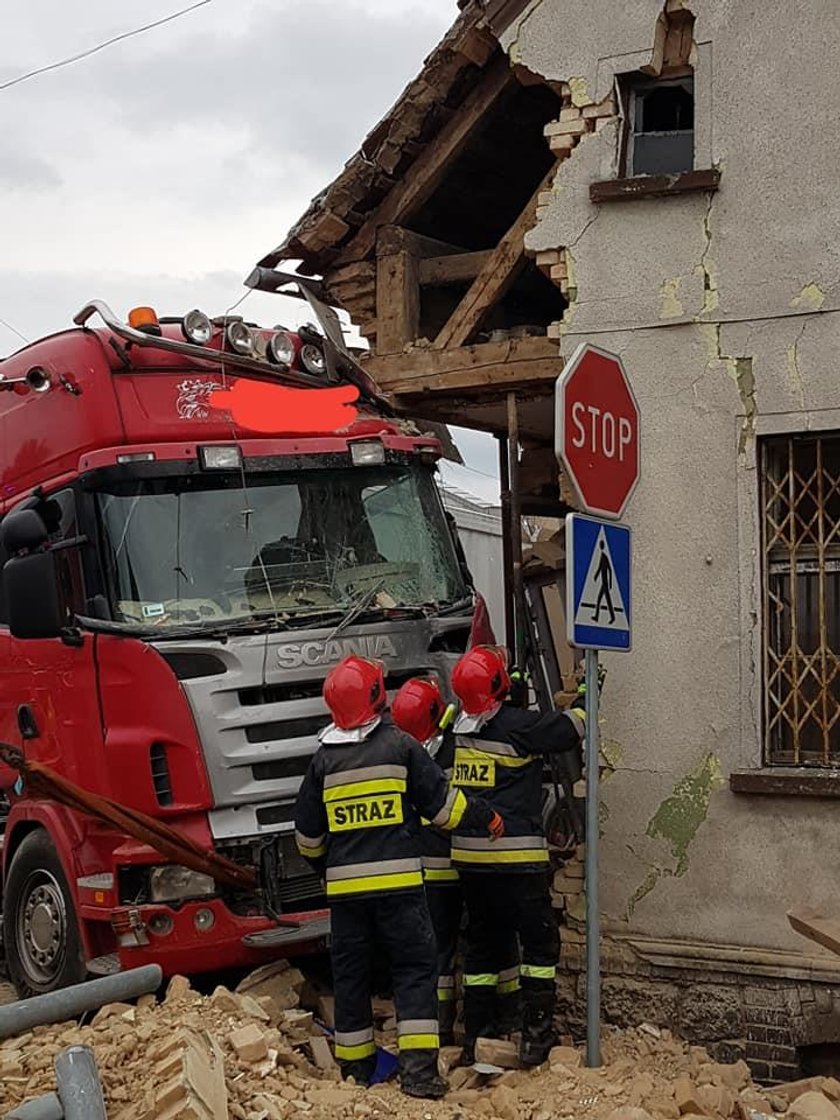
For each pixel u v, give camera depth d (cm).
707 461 893
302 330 1012
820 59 873
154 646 858
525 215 997
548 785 981
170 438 917
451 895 874
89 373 924
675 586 897
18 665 955
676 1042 869
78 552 893
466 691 830
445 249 1102
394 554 965
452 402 1061
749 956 861
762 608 881
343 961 786
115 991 784
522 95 1039
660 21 916
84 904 871
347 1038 783
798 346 873
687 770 888
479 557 2034
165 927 841
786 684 884
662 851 891
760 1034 859
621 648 779
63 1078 654
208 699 855
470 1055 841
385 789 779
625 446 789
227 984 906
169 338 950
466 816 780
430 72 1002
